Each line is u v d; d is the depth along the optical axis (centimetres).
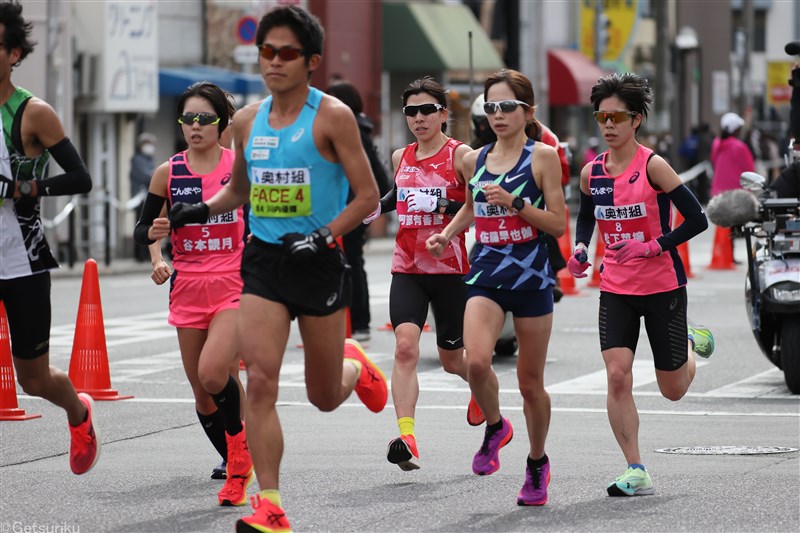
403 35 9931
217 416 2264
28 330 2034
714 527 1959
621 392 2184
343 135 1844
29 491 2220
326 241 1819
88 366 3181
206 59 8262
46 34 6725
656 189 2194
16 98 2000
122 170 7600
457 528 1961
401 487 2248
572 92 12200
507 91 2136
